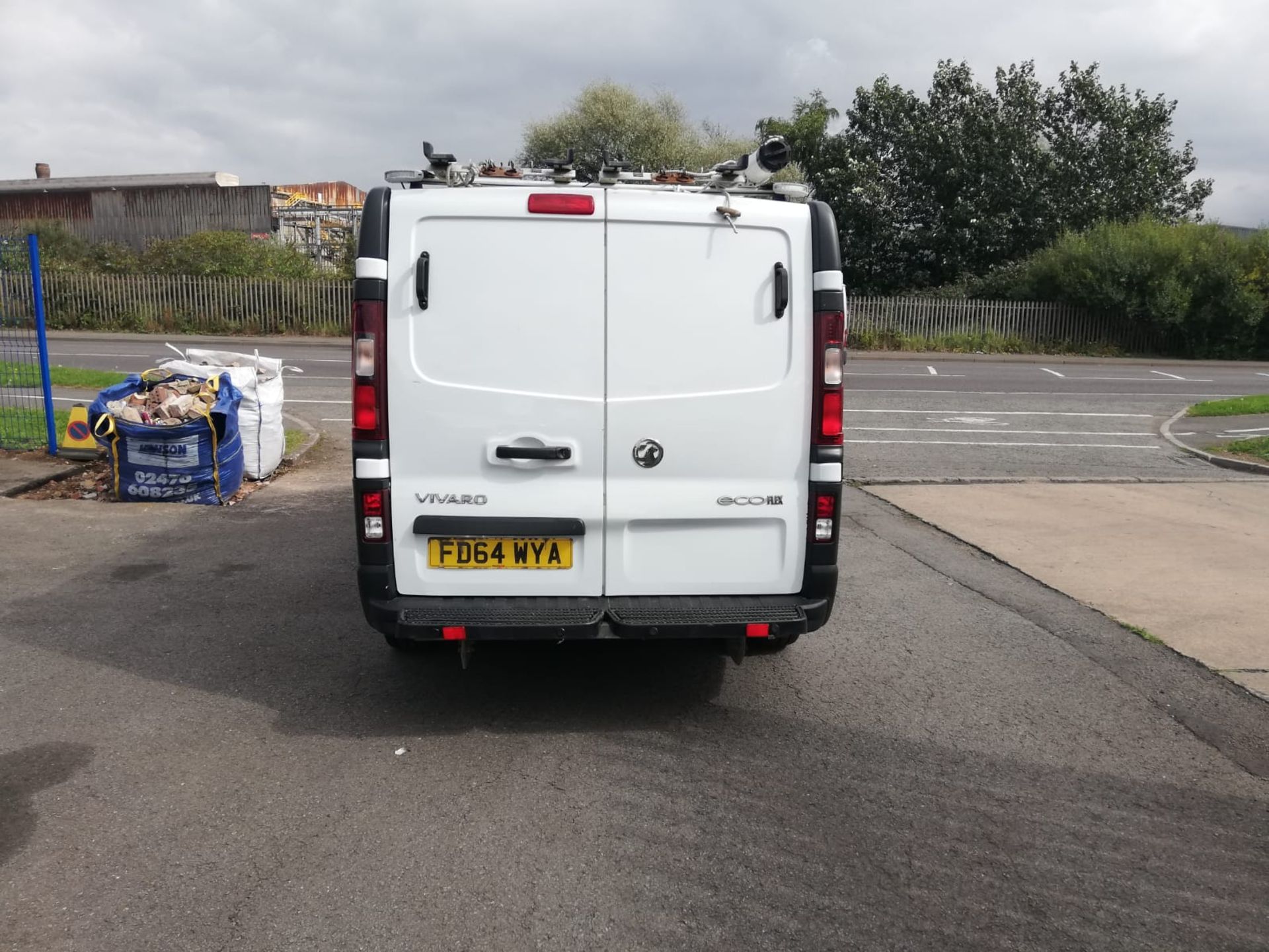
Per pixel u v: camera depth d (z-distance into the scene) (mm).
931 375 22484
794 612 4188
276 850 3365
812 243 4113
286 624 5633
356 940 2898
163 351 21844
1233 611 6270
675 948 2910
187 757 4027
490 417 4027
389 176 4094
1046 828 3648
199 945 2859
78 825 3490
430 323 3967
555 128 37250
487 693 4766
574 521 4129
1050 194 36344
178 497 8367
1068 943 2982
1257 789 3996
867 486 10227
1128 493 10008
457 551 4121
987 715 4656
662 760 4105
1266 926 3104
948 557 7520
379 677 4918
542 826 3553
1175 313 29594
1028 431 14391
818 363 4141
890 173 38500
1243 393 20141
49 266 28938
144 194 38219
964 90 37344
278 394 9664
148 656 5105
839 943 2951
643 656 5309
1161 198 36875
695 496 4176
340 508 8375
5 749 4055
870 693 4887
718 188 4301
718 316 4082
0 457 9484
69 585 6199
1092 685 5051
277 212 39469
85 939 2875
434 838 3459
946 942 2971
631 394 4070
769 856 3404
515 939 2922
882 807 3771
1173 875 3367
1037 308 30734
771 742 4312
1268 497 9852
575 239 3994
